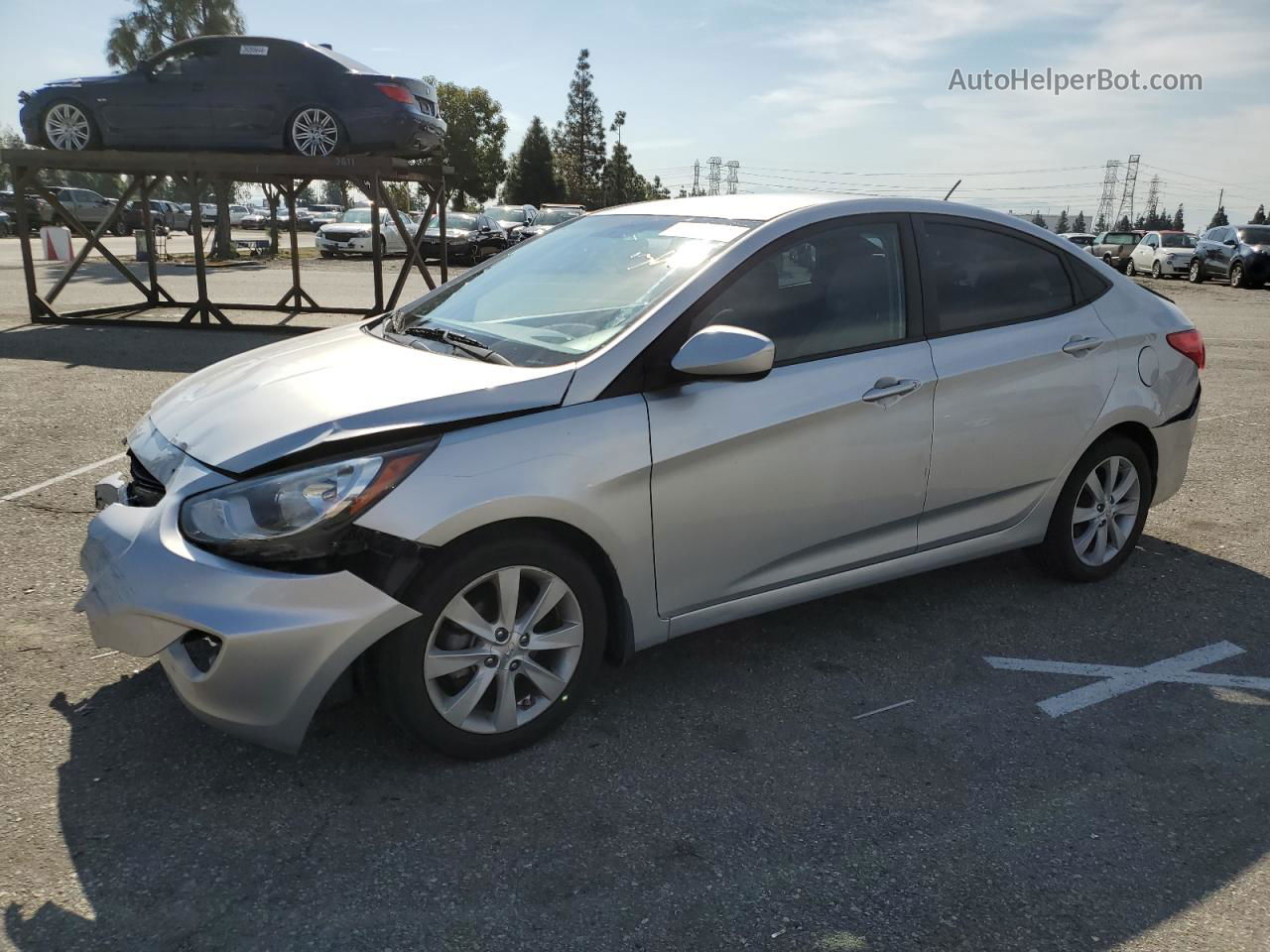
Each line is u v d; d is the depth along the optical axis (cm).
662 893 238
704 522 311
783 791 280
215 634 250
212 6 3912
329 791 275
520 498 272
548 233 416
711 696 334
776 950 220
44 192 1223
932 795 280
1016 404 379
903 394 346
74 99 1195
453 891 237
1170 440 436
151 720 309
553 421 283
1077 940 225
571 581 292
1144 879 246
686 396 304
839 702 332
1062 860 253
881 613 404
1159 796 282
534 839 257
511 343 319
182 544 261
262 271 2272
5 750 290
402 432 267
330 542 256
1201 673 357
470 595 285
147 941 219
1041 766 296
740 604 330
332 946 219
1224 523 526
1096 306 412
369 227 2750
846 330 344
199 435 287
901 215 367
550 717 299
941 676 351
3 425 668
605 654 322
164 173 1204
